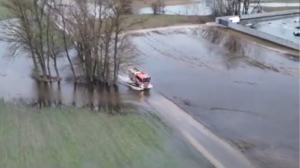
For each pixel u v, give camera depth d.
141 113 57.56
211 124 55.34
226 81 71.44
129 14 112.06
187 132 52.59
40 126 50.75
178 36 100.12
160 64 79.69
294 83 70.81
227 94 65.75
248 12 126.94
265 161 46.59
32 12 65.81
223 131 53.44
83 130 50.34
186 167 43.97
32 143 46.19
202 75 74.31
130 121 54.34
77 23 70.50
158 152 46.56
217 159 46.59
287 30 107.88
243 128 54.34
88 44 65.50
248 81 71.62
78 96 62.69
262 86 69.38
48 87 65.56
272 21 117.88
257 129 54.09
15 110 55.47
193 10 131.00
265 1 143.00
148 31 103.19
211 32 103.56
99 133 49.84
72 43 70.44
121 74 71.44
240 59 83.75
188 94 65.50
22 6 67.44
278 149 49.16
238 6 120.12
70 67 73.38
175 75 73.88
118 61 70.06
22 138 47.22
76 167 41.81
